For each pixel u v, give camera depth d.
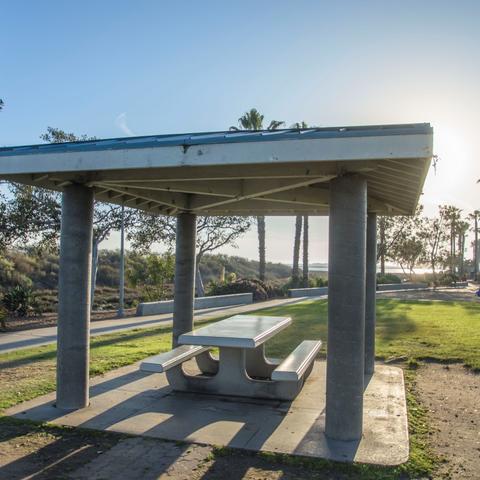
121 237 18.78
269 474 4.20
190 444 4.81
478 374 7.94
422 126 4.14
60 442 4.84
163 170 5.43
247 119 34.44
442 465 4.39
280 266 70.31
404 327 13.22
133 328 14.25
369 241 7.65
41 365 8.47
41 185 5.98
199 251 27.09
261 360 7.58
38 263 28.81
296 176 5.03
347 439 4.88
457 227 48.66
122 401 6.12
